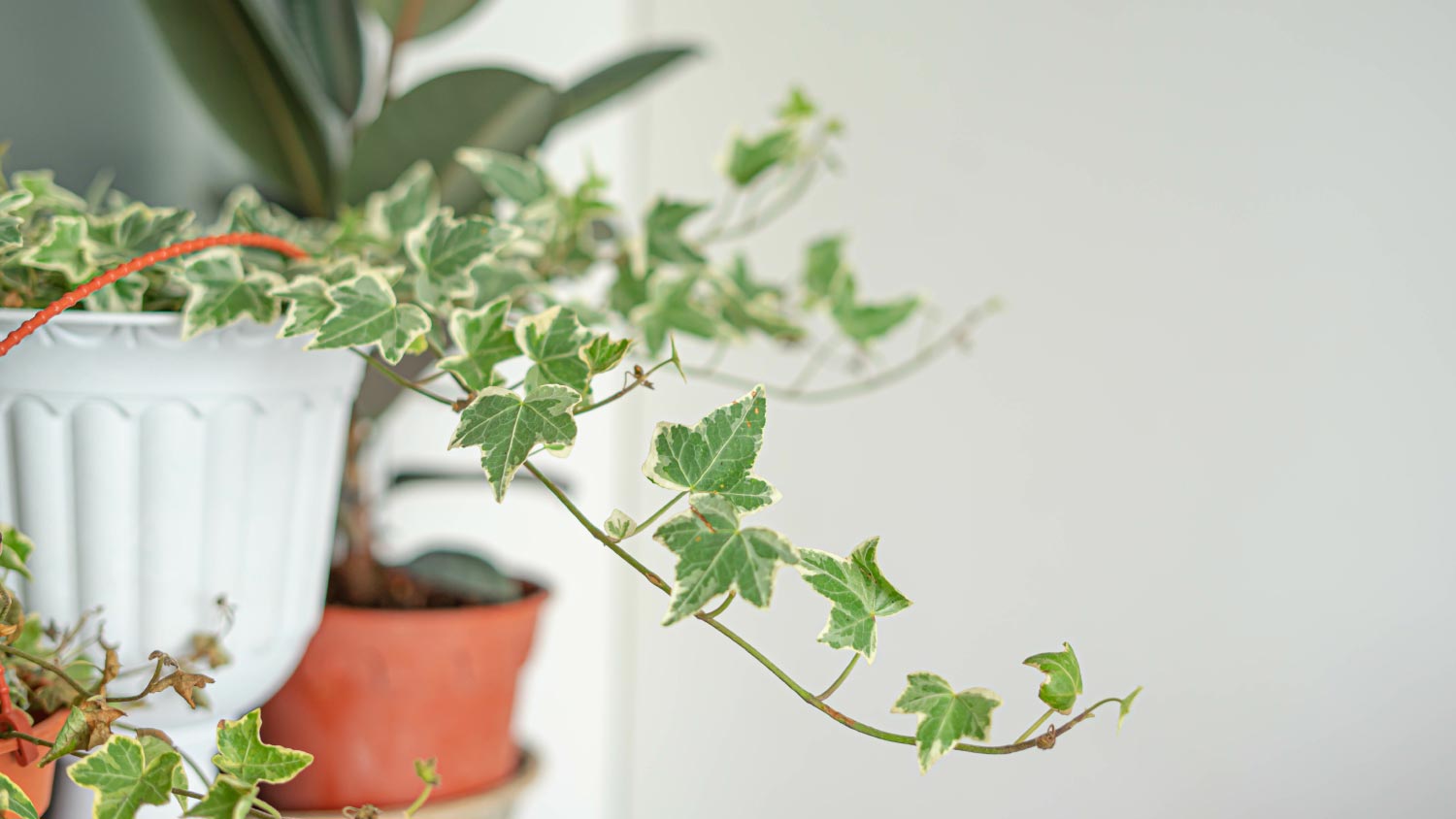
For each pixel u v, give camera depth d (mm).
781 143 1229
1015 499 1290
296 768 898
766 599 864
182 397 974
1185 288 1213
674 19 1555
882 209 1374
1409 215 1121
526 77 1183
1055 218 1277
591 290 1461
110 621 991
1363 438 1135
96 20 1229
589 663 1580
